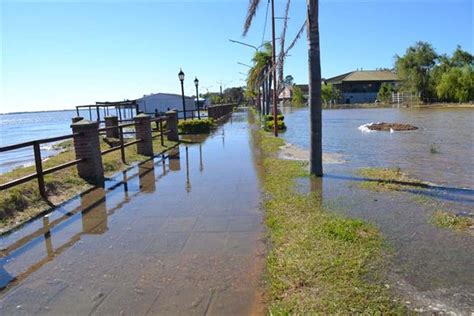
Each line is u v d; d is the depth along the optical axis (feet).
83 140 23.21
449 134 51.39
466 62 176.86
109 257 12.25
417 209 16.15
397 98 200.13
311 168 23.24
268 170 25.95
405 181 21.72
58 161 25.22
